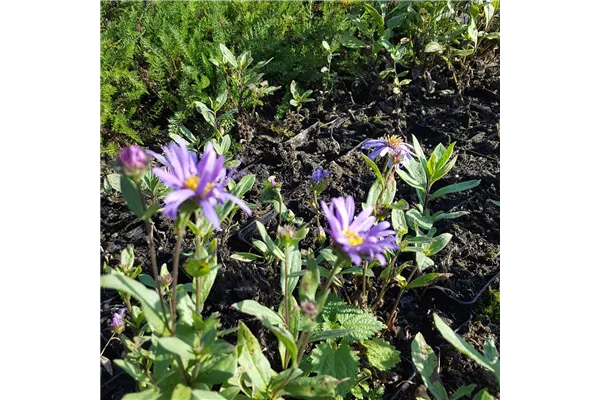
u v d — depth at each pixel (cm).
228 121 52
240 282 39
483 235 43
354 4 67
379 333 36
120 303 38
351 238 24
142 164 21
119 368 34
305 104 58
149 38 59
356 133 54
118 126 49
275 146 52
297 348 25
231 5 65
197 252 25
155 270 24
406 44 63
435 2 60
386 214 32
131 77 53
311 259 24
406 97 58
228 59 51
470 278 40
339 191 47
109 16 63
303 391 25
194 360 25
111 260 41
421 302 39
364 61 62
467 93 59
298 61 59
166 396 24
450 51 61
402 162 36
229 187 37
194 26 62
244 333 26
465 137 53
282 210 36
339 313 33
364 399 32
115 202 46
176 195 21
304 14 64
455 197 47
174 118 52
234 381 28
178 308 25
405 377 34
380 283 39
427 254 35
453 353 35
